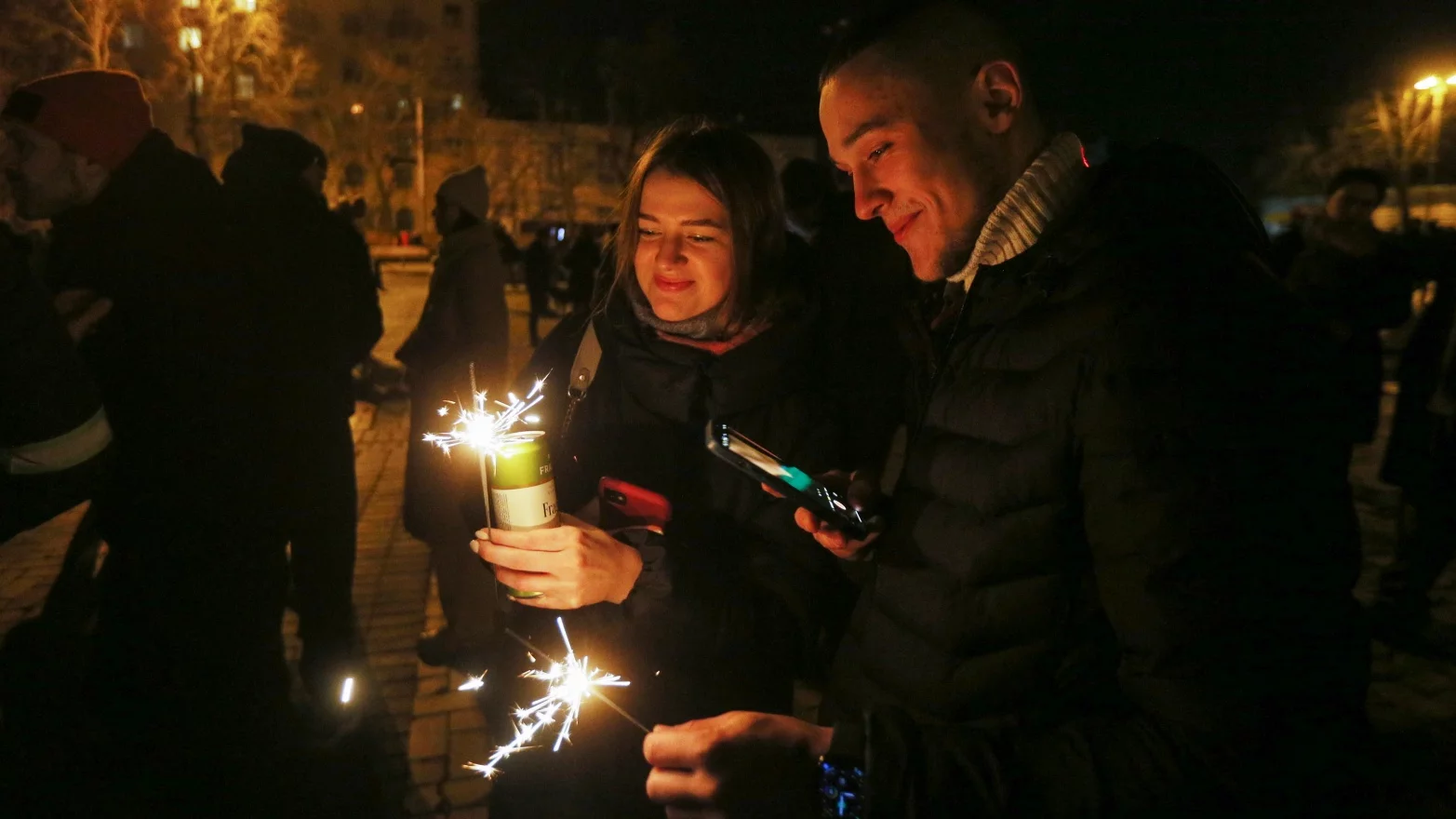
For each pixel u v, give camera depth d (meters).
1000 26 1.21
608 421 1.92
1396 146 28.36
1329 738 0.92
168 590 2.69
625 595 1.59
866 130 1.22
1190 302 1.02
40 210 2.56
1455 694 3.75
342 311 3.16
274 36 27.52
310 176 3.39
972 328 1.24
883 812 1.02
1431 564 4.26
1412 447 4.33
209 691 2.85
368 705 3.70
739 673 1.75
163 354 2.58
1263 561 0.92
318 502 3.24
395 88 52.31
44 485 1.74
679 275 1.78
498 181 54.34
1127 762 0.96
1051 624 1.11
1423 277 4.34
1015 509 1.12
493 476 1.48
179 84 27.98
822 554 1.84
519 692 1.83
